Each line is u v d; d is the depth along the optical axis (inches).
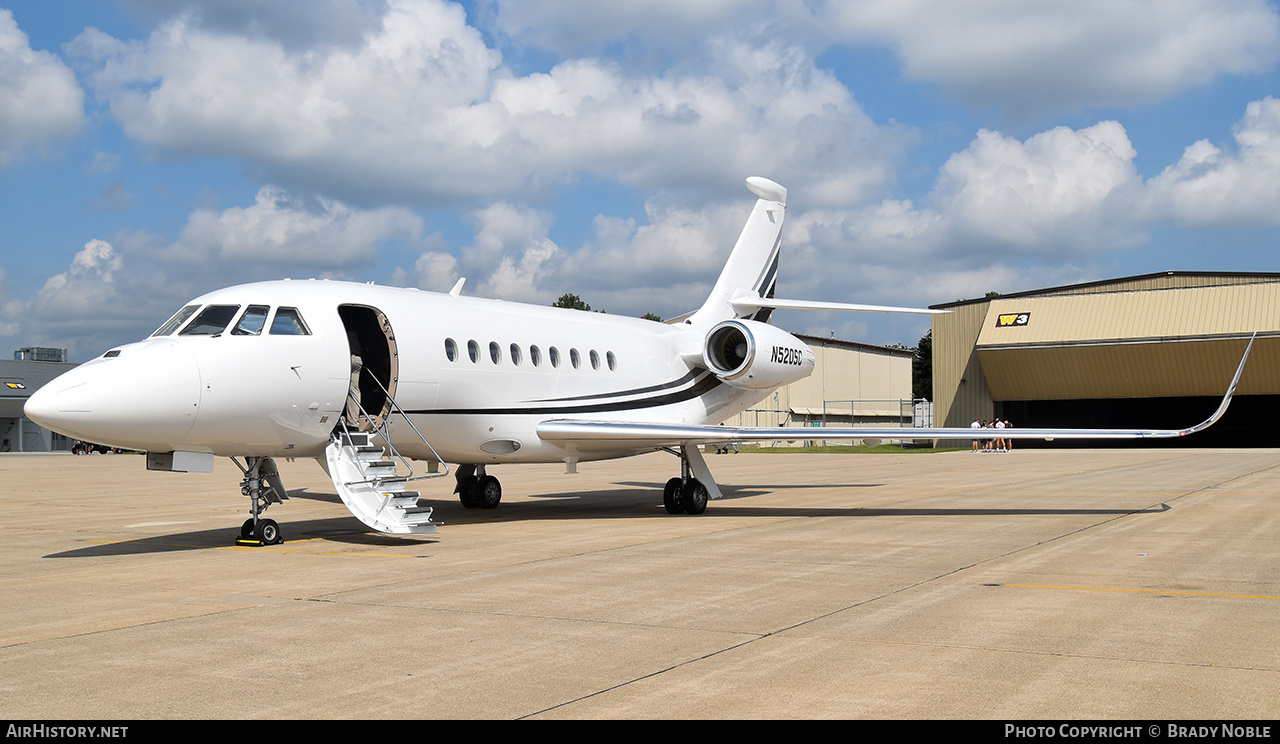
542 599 342.0
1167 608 319.9
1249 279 2080.5
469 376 607.8
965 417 2111.2
